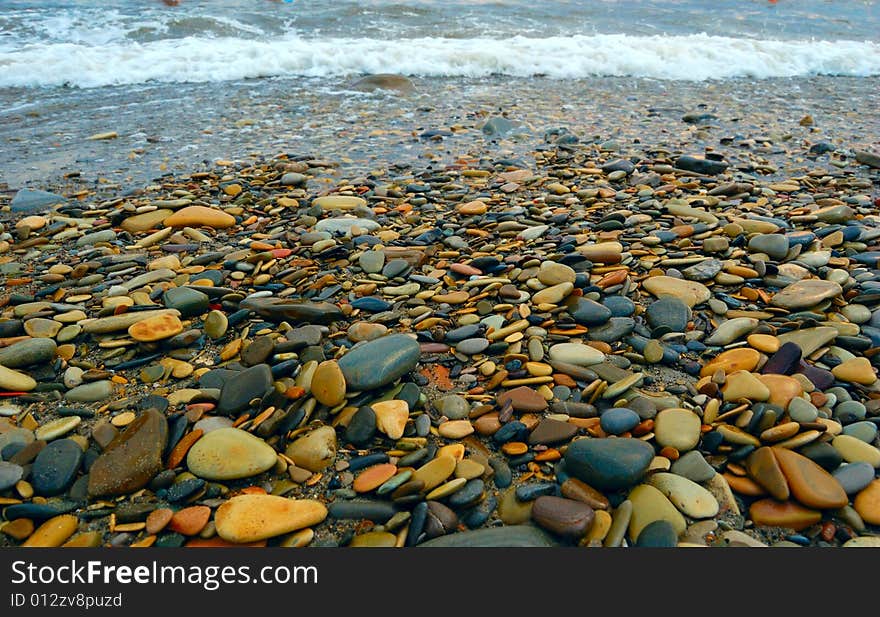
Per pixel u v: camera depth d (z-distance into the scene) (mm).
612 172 5141
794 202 4613
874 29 11023
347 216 4363
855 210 4453
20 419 2469
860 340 2863
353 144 6004
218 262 3803
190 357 2875
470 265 3668
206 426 2375
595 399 2568
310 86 7820
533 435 2375
